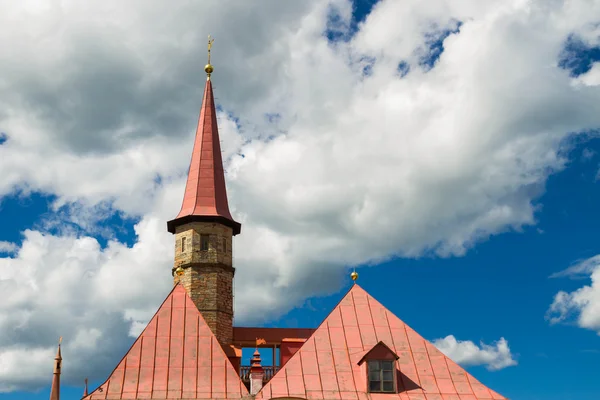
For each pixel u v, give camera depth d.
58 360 52.72
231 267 70.50
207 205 71.75
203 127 76.94
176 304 55.69
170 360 52.56
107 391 50.47
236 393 51.09
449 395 51.97
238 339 69.56
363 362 52.47
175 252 70.56
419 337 55.09
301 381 51.75
